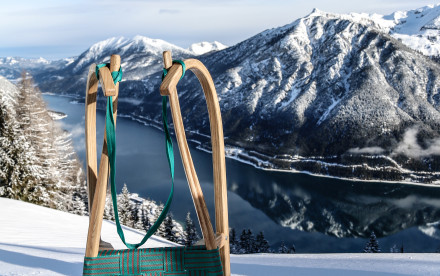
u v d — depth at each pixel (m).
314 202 100.06
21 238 8.27
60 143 26.41
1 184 20.95
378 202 103.38
